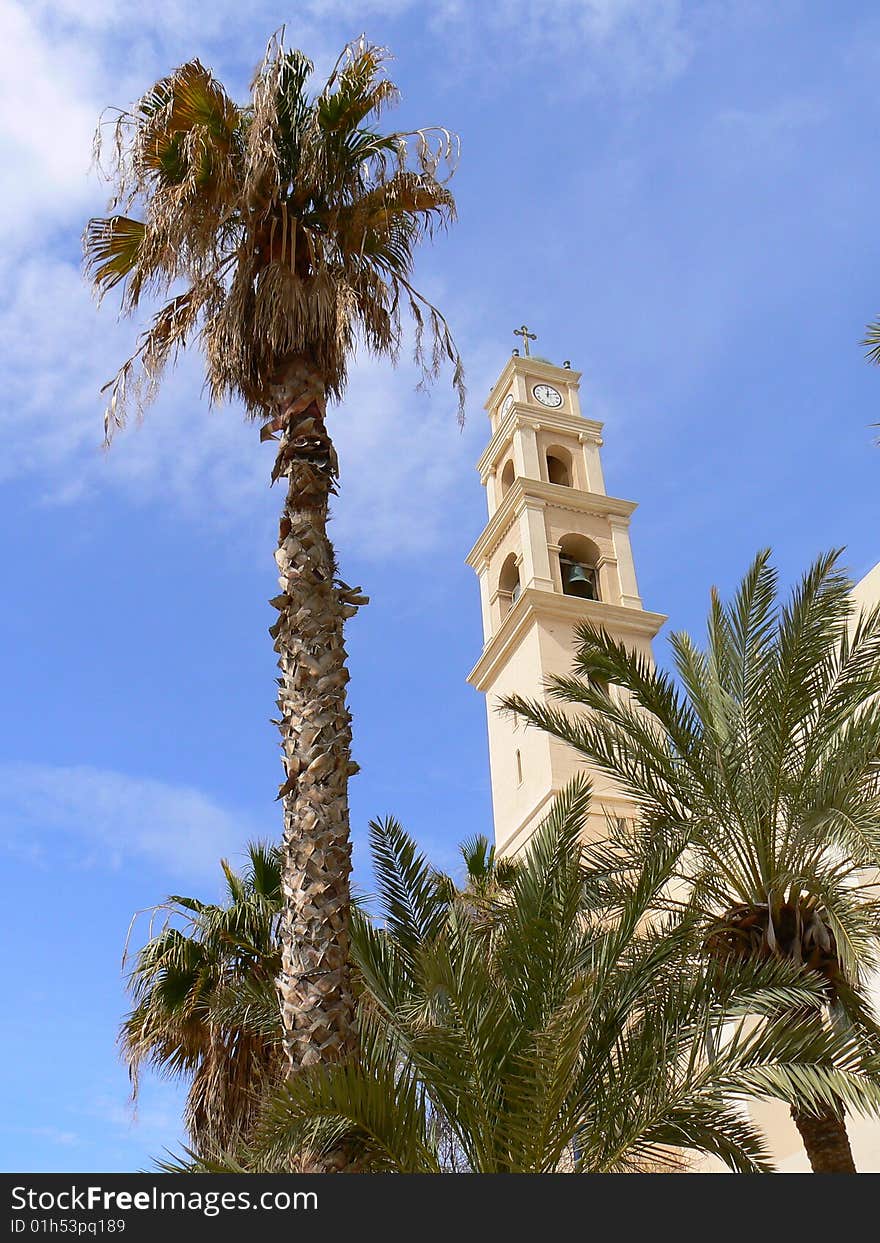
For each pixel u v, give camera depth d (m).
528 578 37.88
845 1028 10.33
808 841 13.81
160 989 16.77
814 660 14.58
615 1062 10.93
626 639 36.56
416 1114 9.94
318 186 13.52
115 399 13.55
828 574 14.93
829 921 12.71
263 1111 8.93
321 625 11.30
